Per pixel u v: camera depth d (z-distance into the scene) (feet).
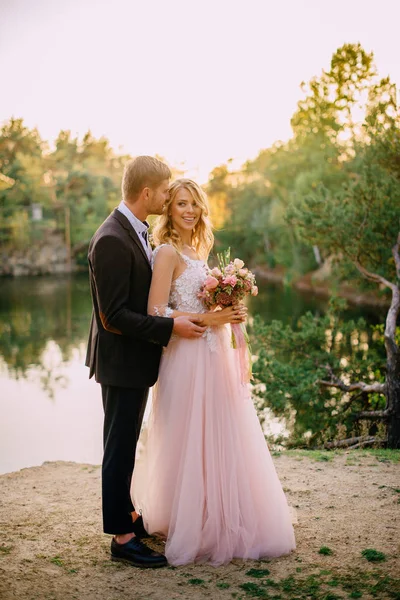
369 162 37.86
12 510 12.71
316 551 10.01
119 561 9.84
